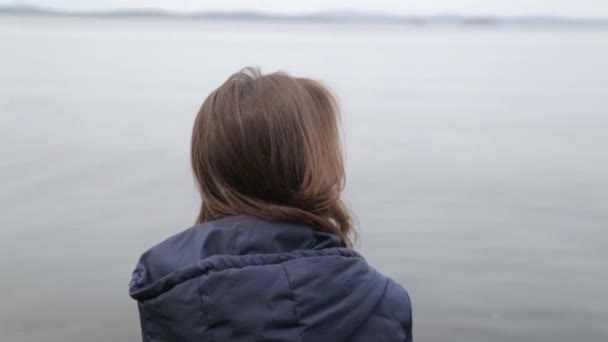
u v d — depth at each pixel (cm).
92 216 1115
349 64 5978
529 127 2500
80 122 2319
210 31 15988
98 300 750
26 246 945
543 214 1221
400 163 1728
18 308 725
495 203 1307
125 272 842
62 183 1371
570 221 1179
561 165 1738
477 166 1708
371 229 1099
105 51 6994
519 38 14675
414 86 4166
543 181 1530
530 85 4388
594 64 6669
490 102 3381
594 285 857
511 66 6291
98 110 2656
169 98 3141
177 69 5034
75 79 3938
